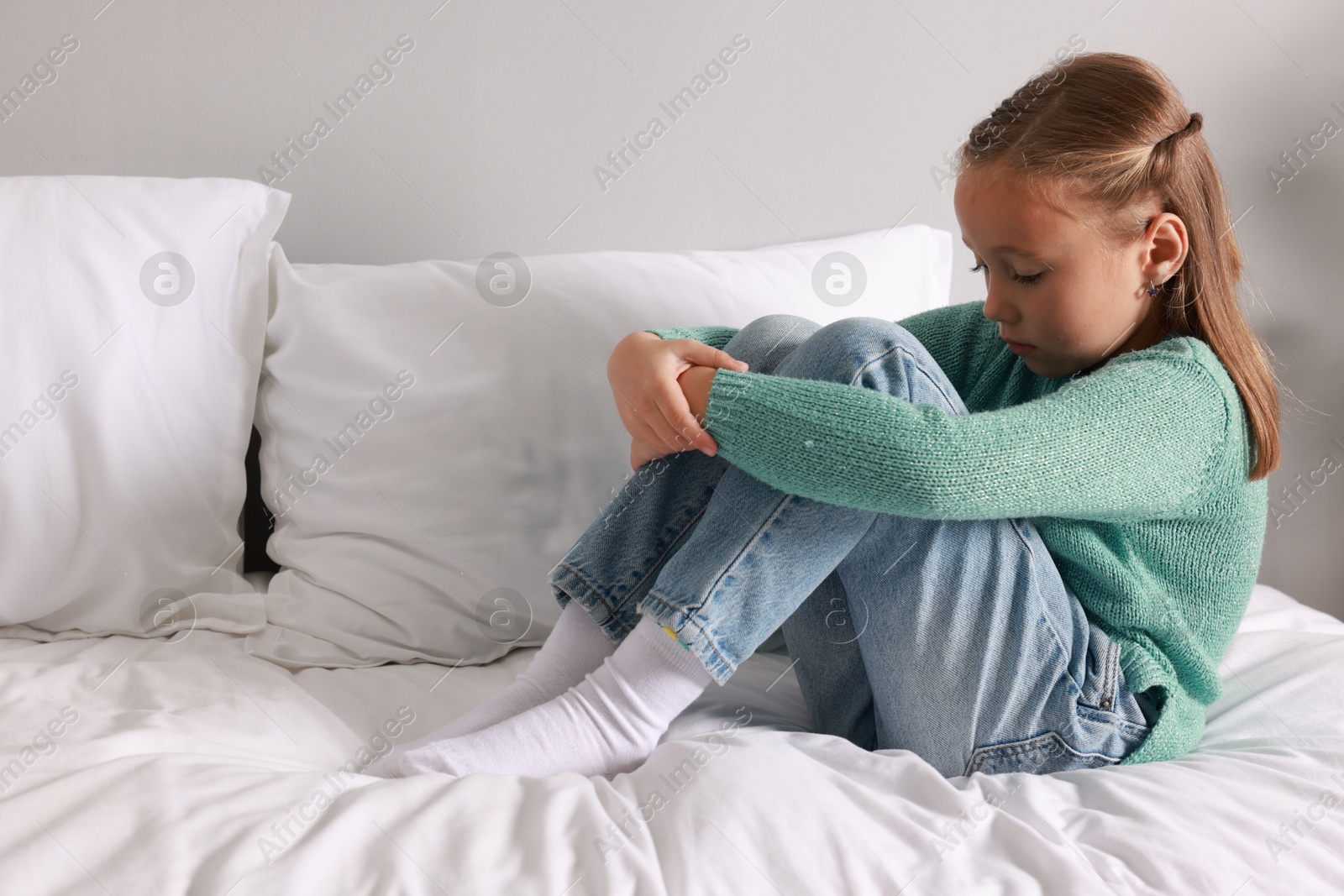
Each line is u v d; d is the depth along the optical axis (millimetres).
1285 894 573
